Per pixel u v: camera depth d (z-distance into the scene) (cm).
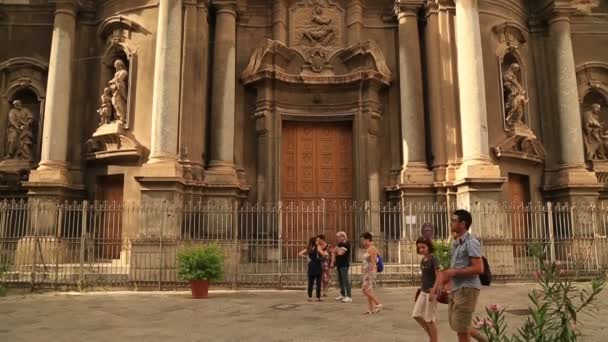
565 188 1772
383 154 1770
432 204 1628
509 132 1736
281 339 733
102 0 1817
